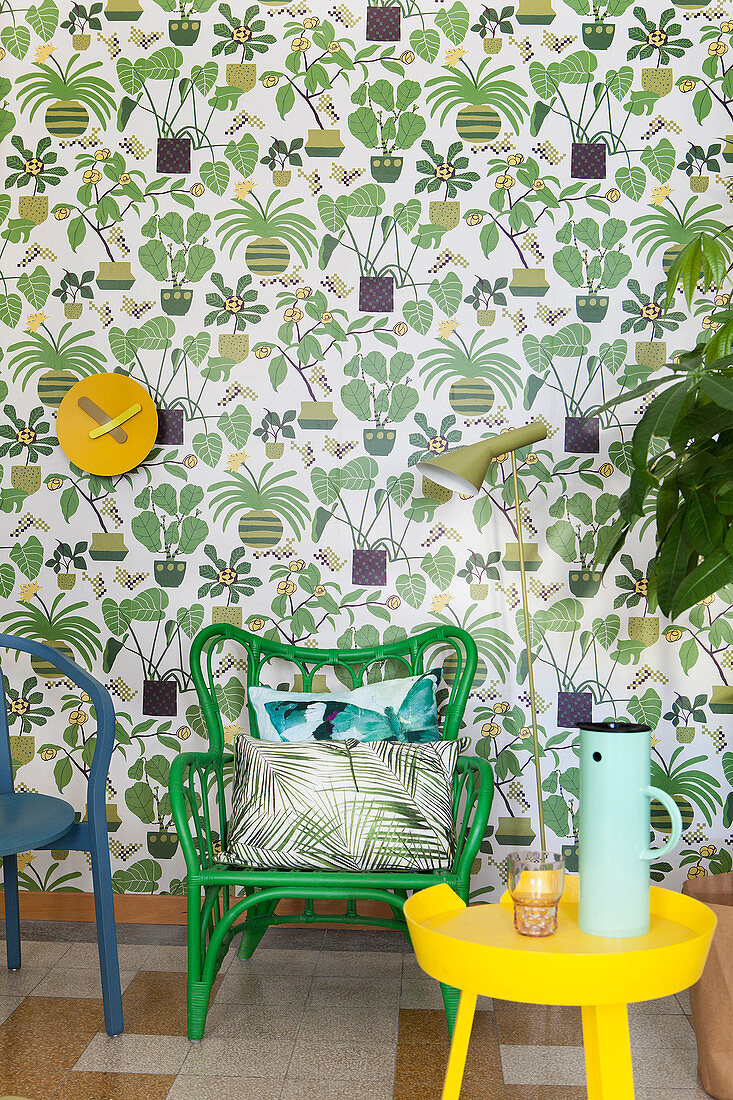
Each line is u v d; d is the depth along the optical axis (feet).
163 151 8.50
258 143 8.45
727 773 8.27
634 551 8.28
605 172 8.32
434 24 8.36
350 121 8.41
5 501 8.64
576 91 8.32
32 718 8.62
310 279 8.43
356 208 8.41
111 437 8.40
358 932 8.40
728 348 6.48
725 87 8.28
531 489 8.34
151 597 8.54
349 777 6.67
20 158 8.62
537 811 8.31
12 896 7.49
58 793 8.60
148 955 7.77
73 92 8.56
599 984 3.91
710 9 8.27
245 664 8.42
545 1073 6.06
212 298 8.50
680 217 8.30
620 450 8.32
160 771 8.52
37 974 7.41
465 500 8.37
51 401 8.61
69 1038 6.43
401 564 8.40
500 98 8.34
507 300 8.36
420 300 8.38
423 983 7.37
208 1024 6.66
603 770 4.39
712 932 4.25
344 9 8.38
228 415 8.48
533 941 4.28
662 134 8.30
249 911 7.36
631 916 4.33
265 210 8.45
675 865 8.29
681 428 5.94
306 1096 5.74
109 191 8.55
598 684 8.31
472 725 8.35
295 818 6.49
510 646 8.35
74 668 6.72
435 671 8.09
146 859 8.50
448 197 8.38
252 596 8.48
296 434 8.45
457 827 8.21
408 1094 5.77
